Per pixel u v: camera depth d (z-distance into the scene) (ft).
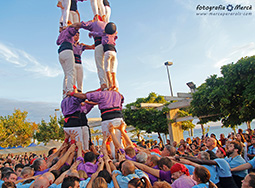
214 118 44.24
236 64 37.06
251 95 33.96
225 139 27.14
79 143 16.70
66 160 15.62
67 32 20.74
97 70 21.42
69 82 20.29
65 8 21.79
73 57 20.97
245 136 24.86
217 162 13.07
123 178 10.80
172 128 53.88
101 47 20.99
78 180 10.27
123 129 18.78
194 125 66.90
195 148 26.94
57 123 106.83
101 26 20.67
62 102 19.95
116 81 20.85
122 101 20.77
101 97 18.67
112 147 18.34
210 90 40.34
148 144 34.63
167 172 11.52
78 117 19.39
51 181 11.23
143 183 9.38
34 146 80.38
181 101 50.44
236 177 13.84
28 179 12.60
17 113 102.58
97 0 22.47
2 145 93.76
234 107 39.58
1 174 15.16
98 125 50.26
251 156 18.45
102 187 9.07
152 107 59.82
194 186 9.77
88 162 13.89
